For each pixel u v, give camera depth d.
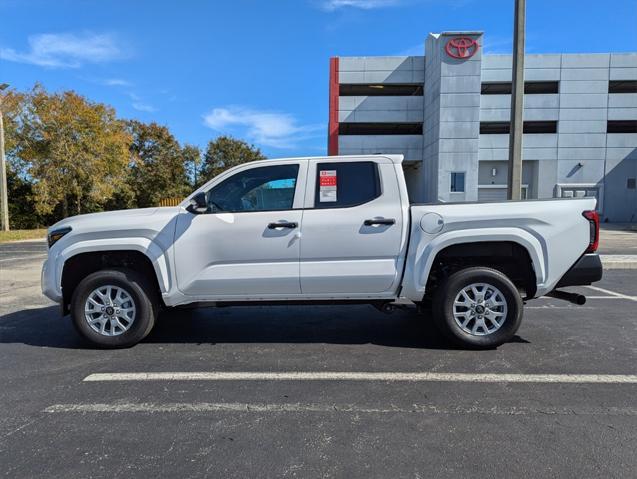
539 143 36.56
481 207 4.86
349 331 5.80
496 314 4.91
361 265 4.91
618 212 36.41
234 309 7.07
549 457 2.87
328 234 4.88
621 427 3.25
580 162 36.34
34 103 28.89
